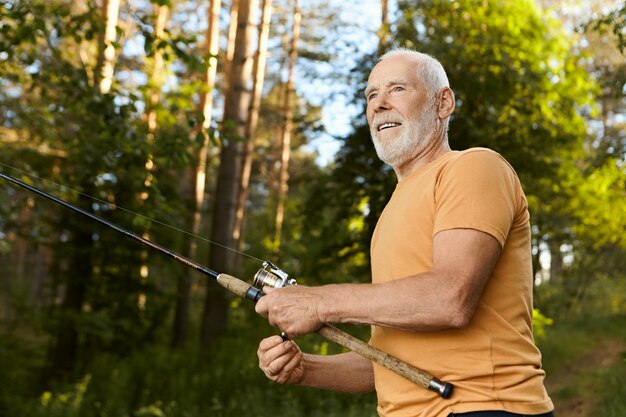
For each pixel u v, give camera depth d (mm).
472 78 12070
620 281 19047
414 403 2256
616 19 8625
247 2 12711
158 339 14891
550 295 18062
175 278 14516
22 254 26531
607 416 8703
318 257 13477
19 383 11148
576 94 13258
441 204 2217
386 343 2338
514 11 12719
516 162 12688
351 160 12664
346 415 8320
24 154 11367
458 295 2107
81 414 9102
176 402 9266
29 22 8312
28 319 13195
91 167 9438
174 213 13930
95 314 12609
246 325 14242
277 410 8664
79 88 8461
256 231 21688
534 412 2188
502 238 2168
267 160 27297
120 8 13867
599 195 14570
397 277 2299
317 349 10961
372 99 2574
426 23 12844
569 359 12773
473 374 2182
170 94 10320
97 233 12570
